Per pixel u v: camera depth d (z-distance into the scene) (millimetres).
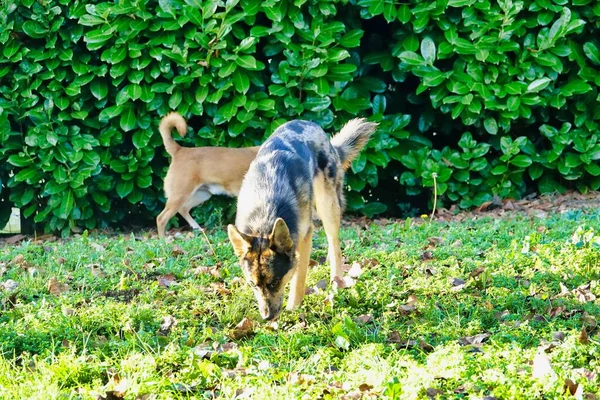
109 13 10594
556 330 5836
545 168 11633
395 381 4441
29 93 10773
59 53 10758
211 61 10688
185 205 11297
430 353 5535
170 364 5426
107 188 11102
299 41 10992
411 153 11273
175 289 7266
